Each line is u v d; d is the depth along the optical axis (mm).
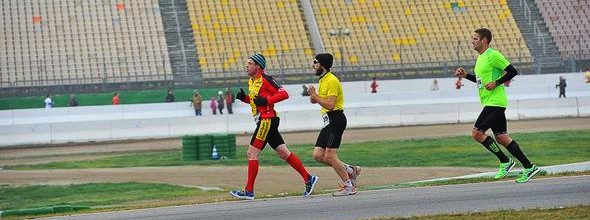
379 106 115812
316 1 160625
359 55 152125
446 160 71375
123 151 94125
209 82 143125
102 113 124688
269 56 150250
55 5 153375
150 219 33812
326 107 38438
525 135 91562
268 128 38625
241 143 97125
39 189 62844
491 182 41375
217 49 149625
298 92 136000
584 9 162750
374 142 91250
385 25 158250
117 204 51406
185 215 34469
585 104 120688
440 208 33281
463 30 158875
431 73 150000
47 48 145875
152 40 149500
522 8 163750
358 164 70500
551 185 38656
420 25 158750
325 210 34094
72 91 139000
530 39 157625
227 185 60969
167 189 59750
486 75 40000
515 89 134250
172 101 132875
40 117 122062
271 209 35094
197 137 80812
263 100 38188
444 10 162000
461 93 134250
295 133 108688
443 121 116438
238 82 143750
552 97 129500
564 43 157375
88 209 42906
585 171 45500
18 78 141000
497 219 29797
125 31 150500
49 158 89438
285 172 66125
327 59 38406
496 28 159625
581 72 148000
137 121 110188
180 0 158000
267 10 158250
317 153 39000
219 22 154625
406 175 61406
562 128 101062
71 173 73000
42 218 36469
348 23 157625
